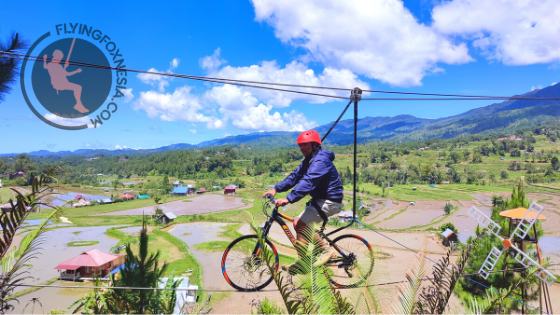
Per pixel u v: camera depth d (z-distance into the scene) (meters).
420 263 4.68
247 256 5.29
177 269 36.09
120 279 4.39
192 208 105.19
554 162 178.88
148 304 4.30
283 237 39.41
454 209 100.06
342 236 5.96
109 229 65.88
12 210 4.03
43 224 4.32
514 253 10.18
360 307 4.61
